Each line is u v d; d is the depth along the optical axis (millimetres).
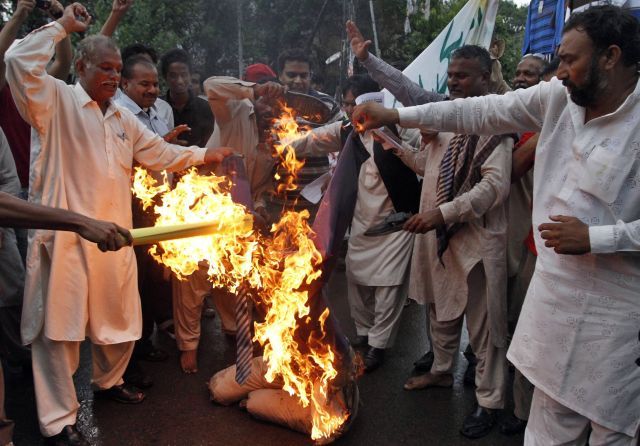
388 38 14578
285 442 2951
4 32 3137
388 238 3662
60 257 2760
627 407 2037
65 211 2043
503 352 3035
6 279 3414
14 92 2629
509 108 2285
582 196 2018
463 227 3021
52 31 2709
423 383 3484
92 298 2893
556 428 2227
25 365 3623
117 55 2861
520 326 2281
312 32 13289
